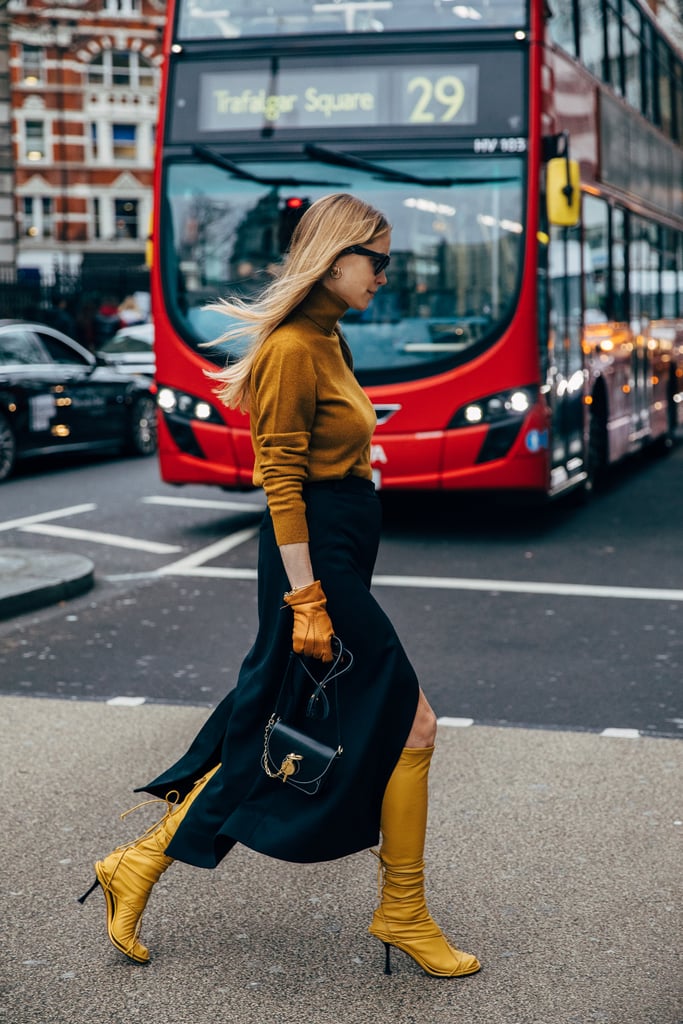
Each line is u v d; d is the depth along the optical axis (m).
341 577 3.17
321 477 3.19
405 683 3.19
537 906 3.77
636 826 4.40
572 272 11.04
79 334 30.30
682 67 17.22
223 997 3.24
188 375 10.21
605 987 3.28
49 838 4.29
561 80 10.65
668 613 7.75
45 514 11.93
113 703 5.90
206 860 3.26
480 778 4.88
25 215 56.31
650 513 11.77
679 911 3.73
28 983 3.31
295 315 3.18
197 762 3.41
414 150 10.01
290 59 10.20
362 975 3.36
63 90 55.81
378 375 9.95
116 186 57.00
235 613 7.83
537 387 9.92
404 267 9.98
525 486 9.95
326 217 3.14
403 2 10.07
